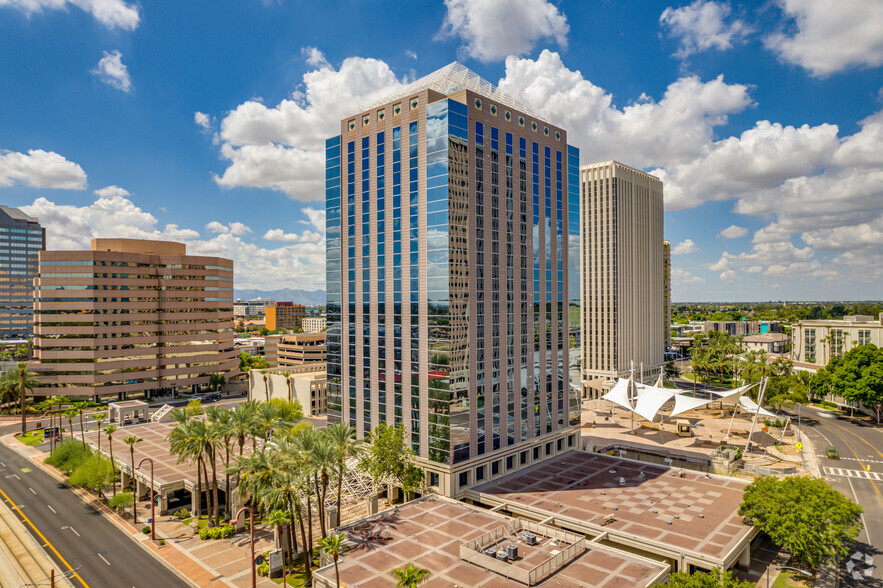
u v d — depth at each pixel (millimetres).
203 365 178875
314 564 60188
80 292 156875
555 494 73250
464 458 75438
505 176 83500
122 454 92375
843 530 54156
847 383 134250
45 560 61844
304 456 57812
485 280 79250
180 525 72062
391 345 82312
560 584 47438
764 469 94500
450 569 50562
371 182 85688
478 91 84750
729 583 42656
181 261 174500
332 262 93500
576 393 99000
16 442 118500
